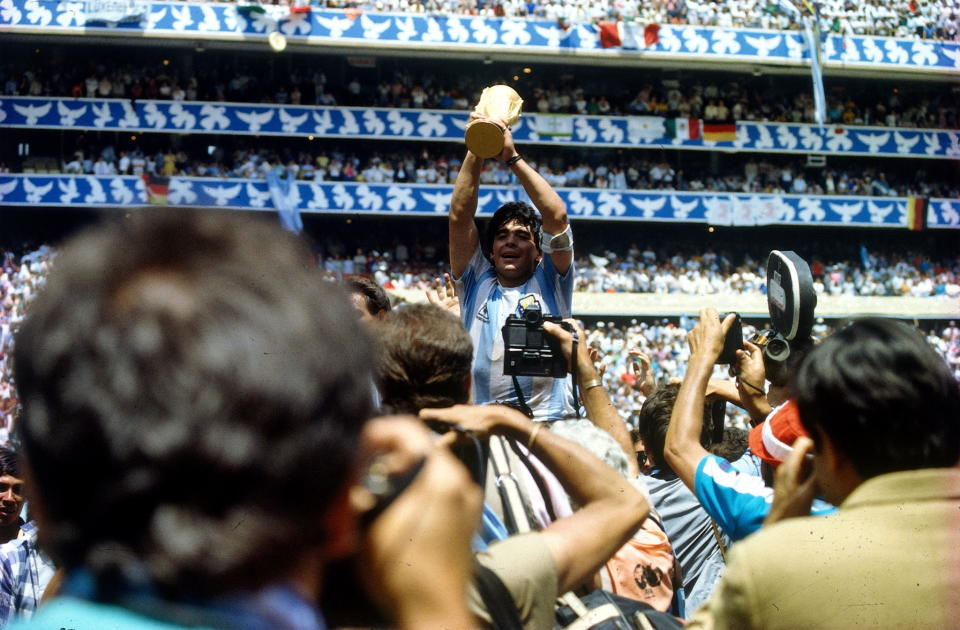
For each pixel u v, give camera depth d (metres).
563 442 1.80
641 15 30.56
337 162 30.50
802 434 2.45
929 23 31.53
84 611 0.62
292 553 0.67
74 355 0.61
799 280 2.88
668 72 33.03
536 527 2.19
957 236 33.59
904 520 1.46
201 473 0.62
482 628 1.51
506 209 3.72
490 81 32.66
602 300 29.39
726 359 2.92
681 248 33.22
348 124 30.39
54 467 0.61
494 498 2.21
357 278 3.70
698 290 30.02
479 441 1.82
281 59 31.58
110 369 0.60
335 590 1.01
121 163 29.02
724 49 30.64
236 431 0.62
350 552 0.96
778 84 33.62
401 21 29.53
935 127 32.78
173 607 0.63
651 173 31.55
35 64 30.36
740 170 33.09
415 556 0.99
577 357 2.89
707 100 32.56
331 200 29.86
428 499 1.01
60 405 0.60
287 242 0.69
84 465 0.61
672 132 31.56
